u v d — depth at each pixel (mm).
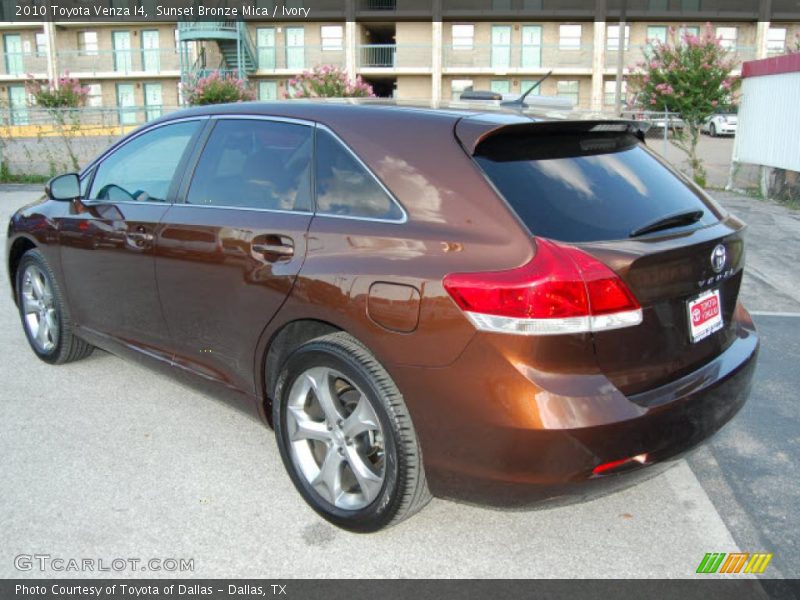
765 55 36938
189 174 3770
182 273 3635
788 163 14016
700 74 17781
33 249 4742
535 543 3047
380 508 2861
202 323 3604
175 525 3125
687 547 3037
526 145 2938
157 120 4125
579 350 2514
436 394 2643
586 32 37469
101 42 39500
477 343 2539
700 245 2852
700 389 2799
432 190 2812
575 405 2484
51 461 3635
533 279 2473
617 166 3090
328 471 3057
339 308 2873
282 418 3188
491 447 2559
